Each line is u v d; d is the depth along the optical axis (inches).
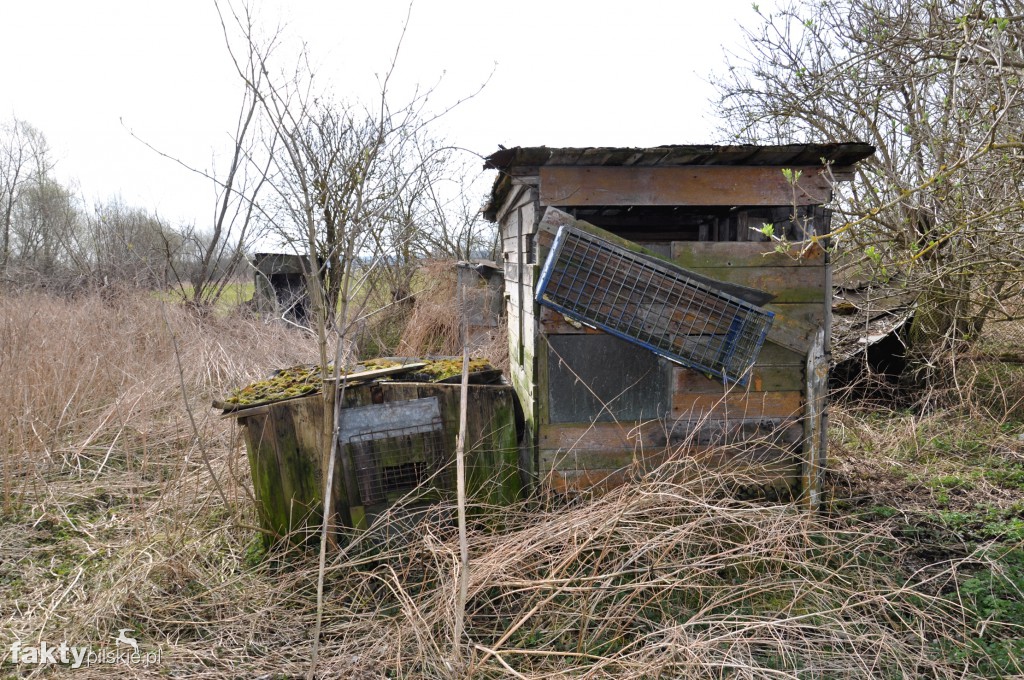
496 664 125.2
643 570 141.9
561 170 161.6
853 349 265.6
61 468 230.2
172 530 177.5
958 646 125.2
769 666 123.0
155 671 128.0
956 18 196.9
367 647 132.1
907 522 171.5
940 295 231.5
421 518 162.6
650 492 133.4
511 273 215.6
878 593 139.9
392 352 376.8
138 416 261.1
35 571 166.6
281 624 141.9
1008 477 198.7
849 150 156.2
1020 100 175.2
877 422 252.7
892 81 226.7
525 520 161.9
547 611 134.2
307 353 339.0
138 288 435.8
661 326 156.6
